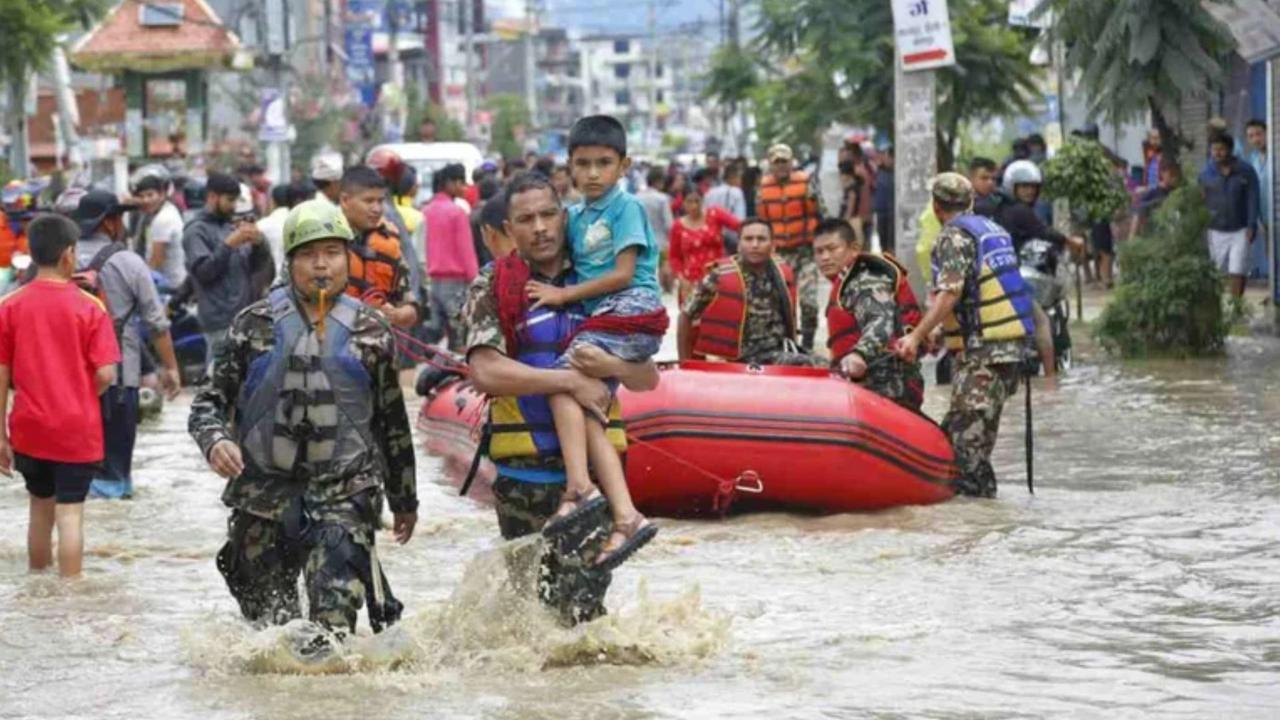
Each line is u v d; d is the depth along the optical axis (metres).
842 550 14.42
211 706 10.05
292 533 10.58
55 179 45.94
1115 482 17.42
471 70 115.44
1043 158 39.03
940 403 23.11
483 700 10.04
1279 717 9.55
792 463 15.62
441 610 11.12
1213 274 27.00
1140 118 28.08
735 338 18.00
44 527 14.29
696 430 15.63
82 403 13.97
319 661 10.60
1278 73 29.89
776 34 44.53
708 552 14.48
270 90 53.75
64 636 11.95
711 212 29.41
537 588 11.02
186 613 12.66
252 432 10.66
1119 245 28.58
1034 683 10.29
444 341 30.91
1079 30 28.14
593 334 10.85
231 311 23.77
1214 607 12.21
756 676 10.52
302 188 26.25
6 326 13.90
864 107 42.97
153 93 55.66
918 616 12.09
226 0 72.00
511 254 11.05
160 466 19.80
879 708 9.79
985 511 15.98
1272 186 30.25
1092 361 27.19
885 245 45.38
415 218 28.86
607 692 10.19
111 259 17.30
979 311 16.69
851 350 16.98
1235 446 19.23
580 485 10.73
